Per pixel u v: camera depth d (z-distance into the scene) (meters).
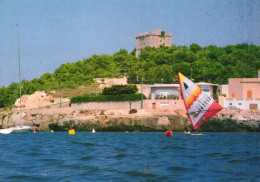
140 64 169.50
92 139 58.53
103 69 172.38
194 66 147.50
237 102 93.75
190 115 64.94
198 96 63.41
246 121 83.19
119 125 83.88
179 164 30.89
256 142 51.91
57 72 170.62
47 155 36.91
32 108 112.12
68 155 36.84
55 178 25.25
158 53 176.88
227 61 154.25
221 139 57.72
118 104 97.19
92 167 29.38
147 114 87.69
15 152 39.62
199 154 37.62
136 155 36.81
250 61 146.25
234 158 34.66
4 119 102.12
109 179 24.88
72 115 90.31
